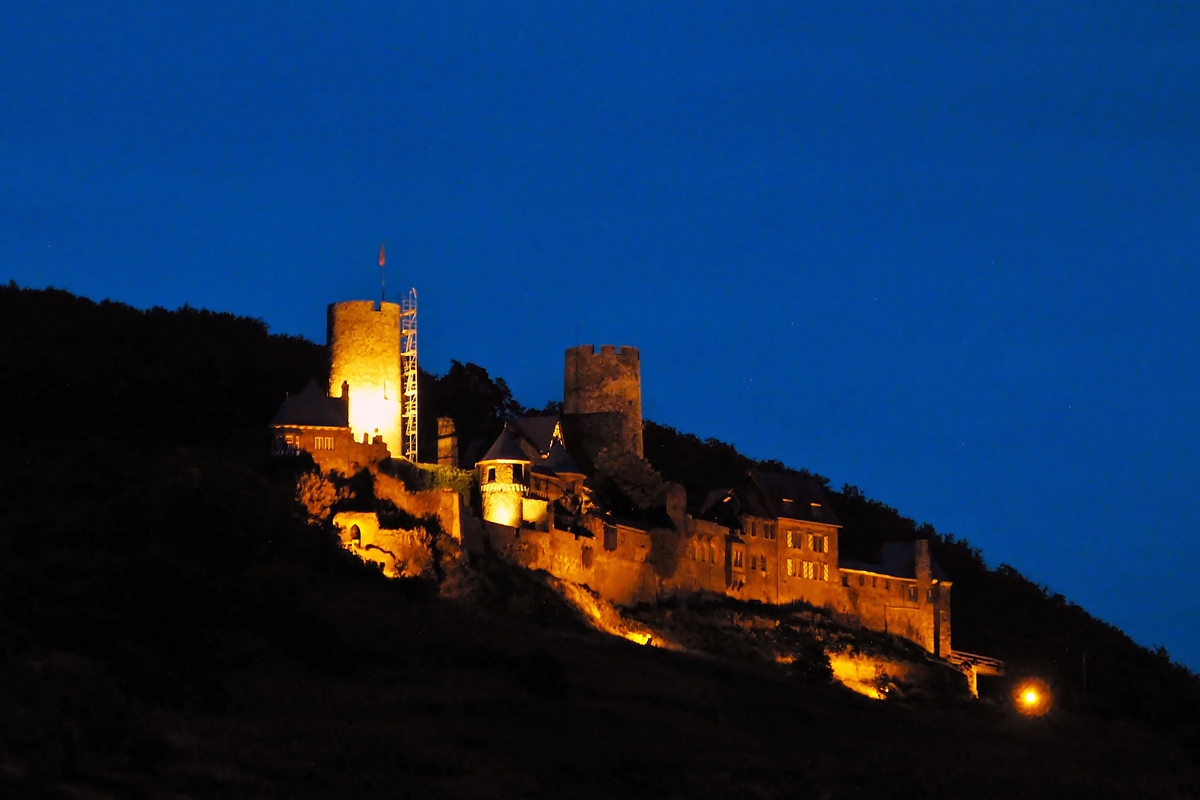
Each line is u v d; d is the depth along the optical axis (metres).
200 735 170.12
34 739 159.25
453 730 180.50
